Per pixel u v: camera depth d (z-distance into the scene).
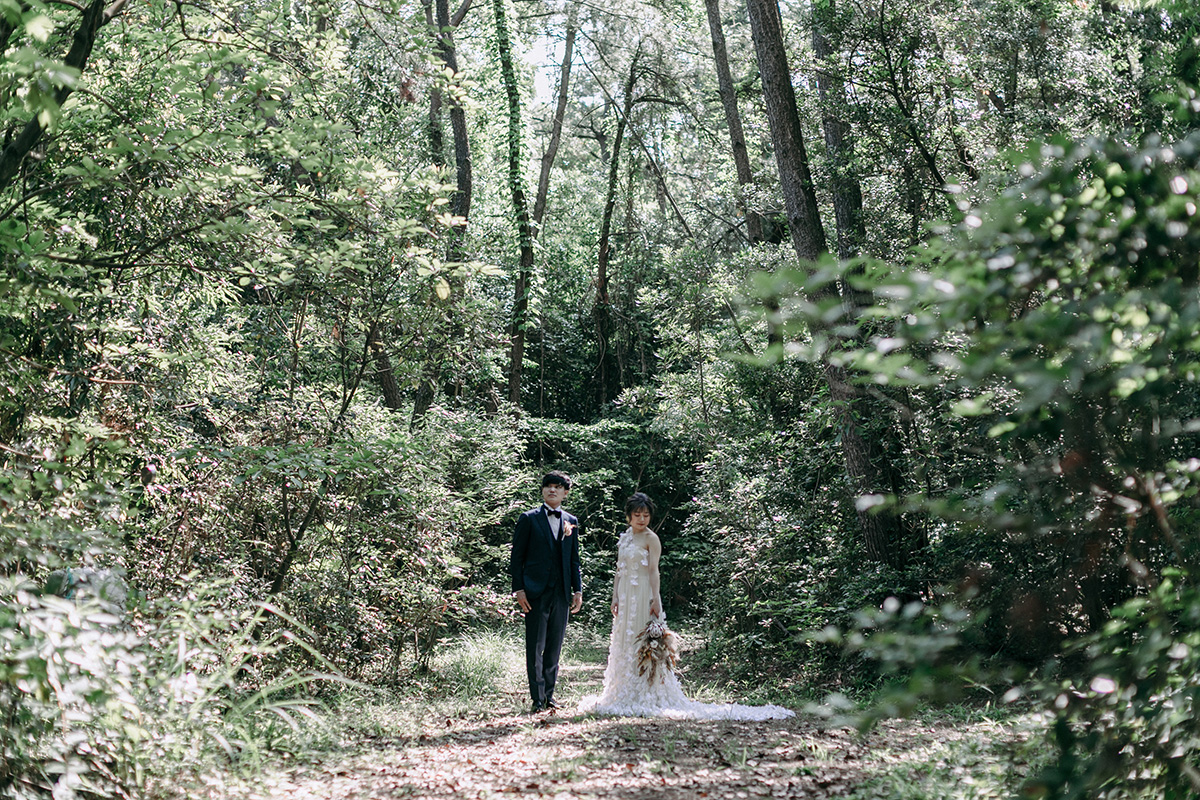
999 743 5.01
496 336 9.30
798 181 11.75
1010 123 11.53
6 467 5.01
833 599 10.72
